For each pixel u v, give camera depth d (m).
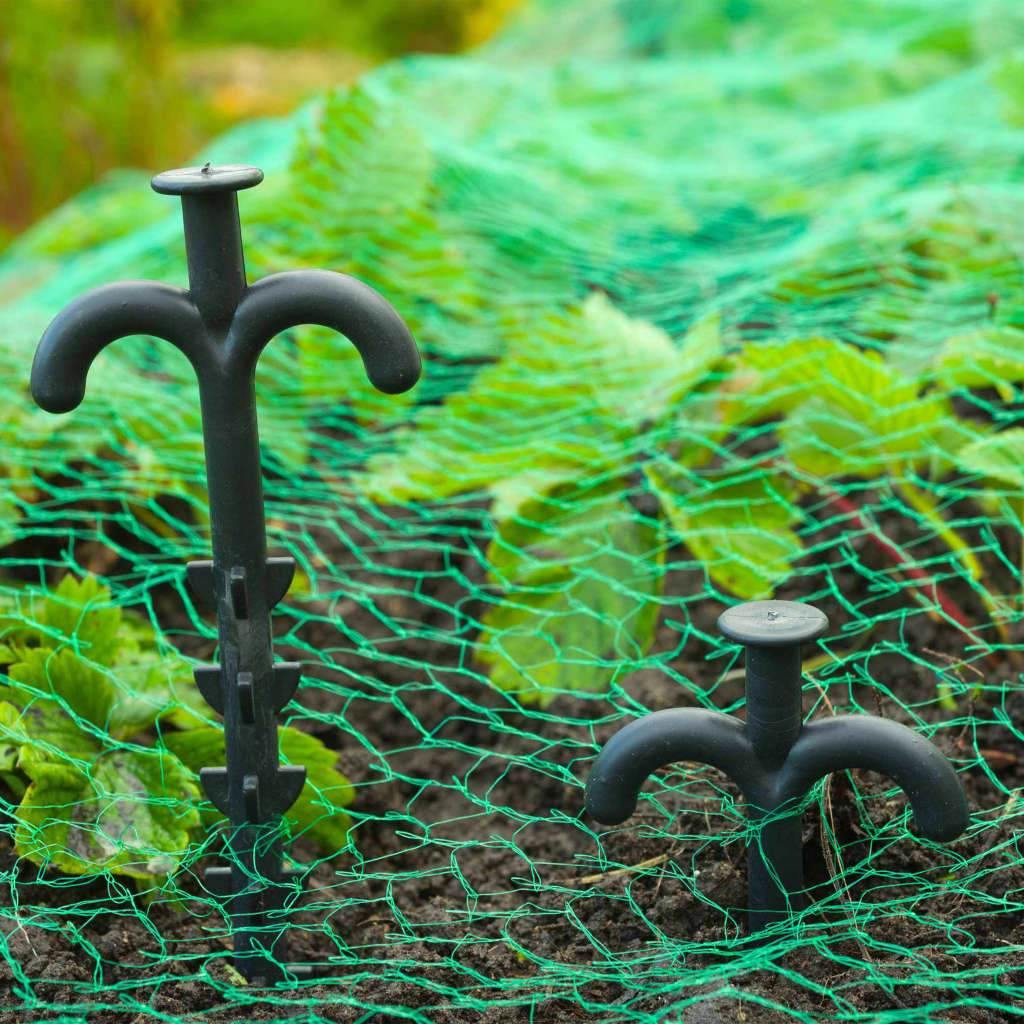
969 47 1.91
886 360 0.95
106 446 0.94
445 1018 0.71
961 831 0.68
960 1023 0.70
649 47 2.38
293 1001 0.70
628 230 1.29
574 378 0.92
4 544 0.87
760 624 0.68
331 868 0.79
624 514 0.86
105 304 0.67
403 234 1.12
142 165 2.21
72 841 0.74
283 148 1.36
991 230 1.05
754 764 0.69
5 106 2.07
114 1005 0.70
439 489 0.88
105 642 0.80
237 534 0.69
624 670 0.82
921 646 0.85
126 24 2.20
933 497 0.91
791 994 0.70
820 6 2.27
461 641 0.84
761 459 0.88
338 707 0.86
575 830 0.80
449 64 1.67
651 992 0.70
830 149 1.50
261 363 1.05
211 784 0.71
